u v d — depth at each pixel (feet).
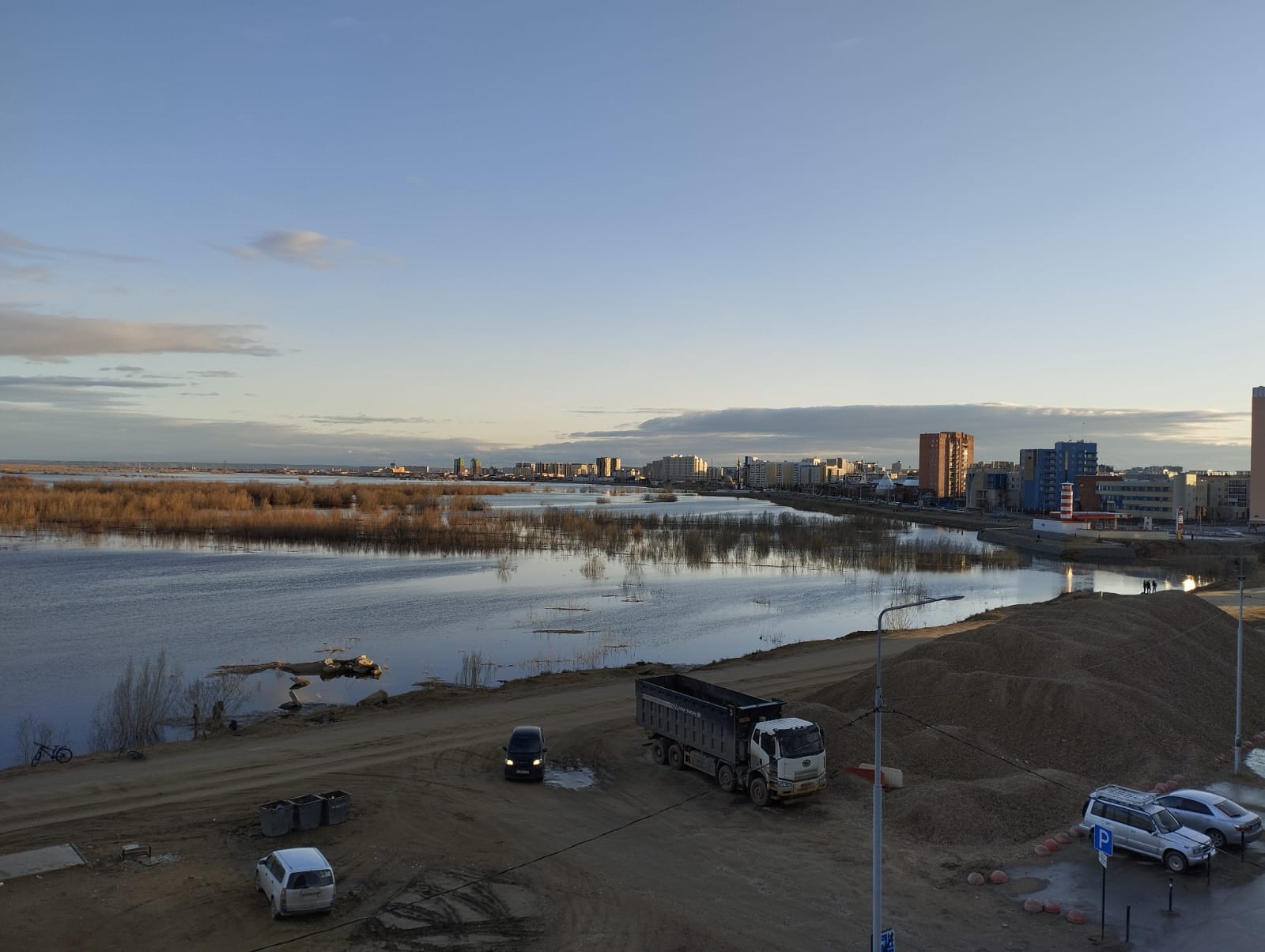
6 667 209.67
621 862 97.25
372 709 167.53
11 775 126.00
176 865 94.53
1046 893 88.89
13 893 86.79
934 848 101.30
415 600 320.29
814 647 234.79
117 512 615.98
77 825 105.50
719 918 83.97
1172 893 87.66
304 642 246.06
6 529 558.15
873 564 456.45
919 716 141.79
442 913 84.69
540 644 249.55
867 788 120.06
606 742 143.54
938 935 80.43
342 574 386.73
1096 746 126.82
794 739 114.42
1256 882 91.40
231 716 169.37
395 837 103.86
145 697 162.91
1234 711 154.40
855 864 96.43
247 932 80.38
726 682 187.42
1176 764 124.67
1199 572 443.32
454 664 222.28
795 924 82.89
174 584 346.54
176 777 124.57
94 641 241.55
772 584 382.22
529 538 539.29
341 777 125.08
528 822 109.29
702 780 126.11
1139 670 153.99
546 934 80.84
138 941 78.23
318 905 82.99
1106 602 203.72
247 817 109.29
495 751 138.72
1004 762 124.88
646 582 383.65
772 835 105.09
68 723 165.99
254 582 357.41
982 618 281.74
